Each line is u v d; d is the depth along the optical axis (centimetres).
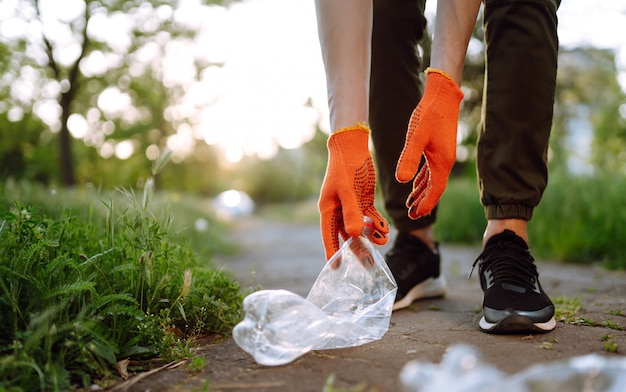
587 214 379
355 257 135
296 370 113
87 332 116
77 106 967
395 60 185
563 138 907
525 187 154
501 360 115
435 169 137
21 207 139
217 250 495
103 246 151
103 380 113
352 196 129
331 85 137
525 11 149
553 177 457
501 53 153
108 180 1297
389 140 190
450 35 141
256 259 443
